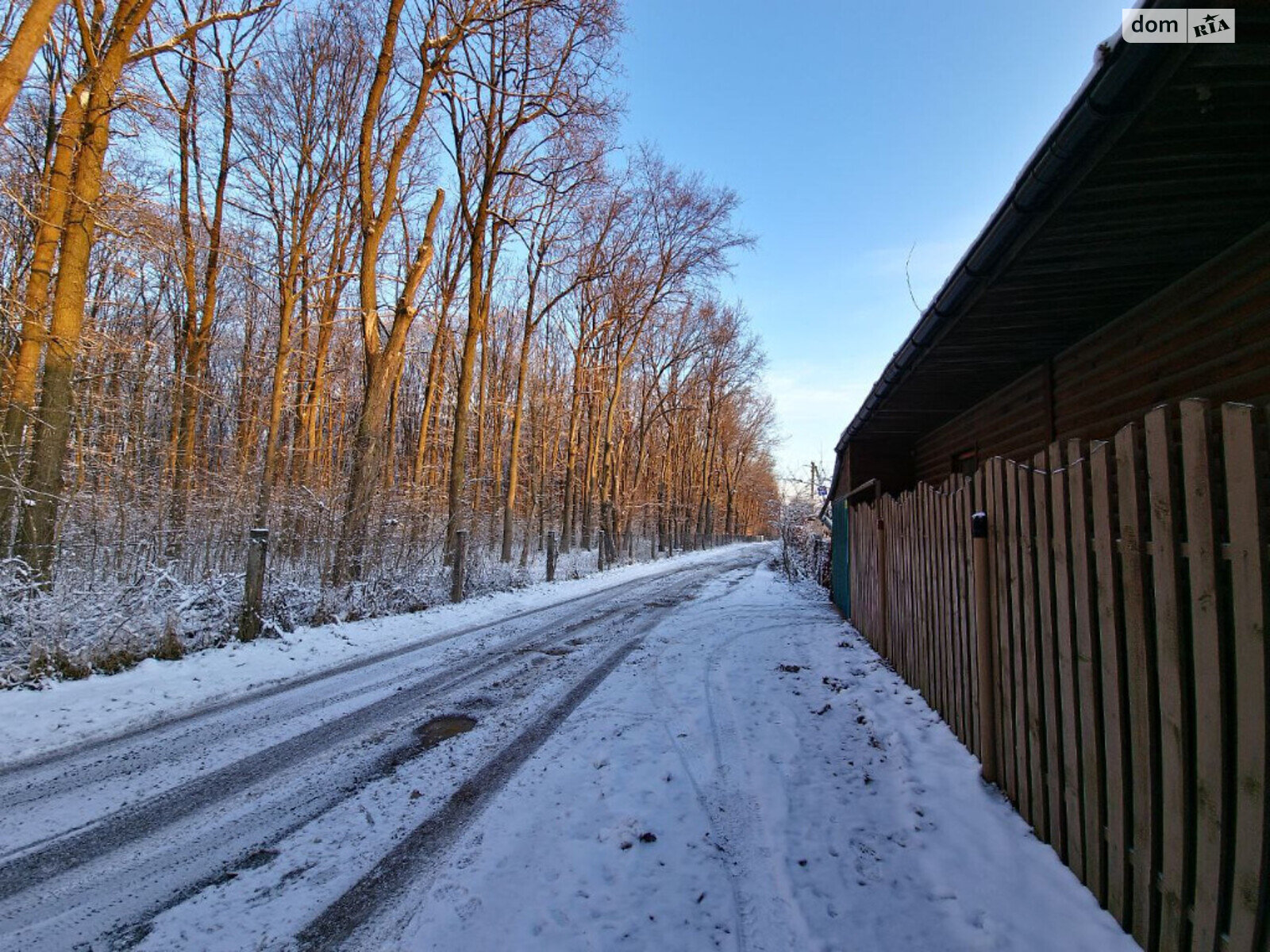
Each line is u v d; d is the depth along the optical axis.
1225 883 1.80
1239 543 1.74
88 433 11.44
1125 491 2.27
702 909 2.60
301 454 18.25
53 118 10.85
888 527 6.37
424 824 3.31
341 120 17.69
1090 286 4.18
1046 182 2.95
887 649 6.42
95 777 3.89
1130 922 2.25
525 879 2.81
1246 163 2.74
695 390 38.81
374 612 9.67
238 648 7.11
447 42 12.24
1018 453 6.77
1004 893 2.57
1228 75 2.19
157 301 17.73
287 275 15.91
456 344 24.94
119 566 9.99
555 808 3.47
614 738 4.53
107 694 5.43
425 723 4.93
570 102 15.23
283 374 15.49
